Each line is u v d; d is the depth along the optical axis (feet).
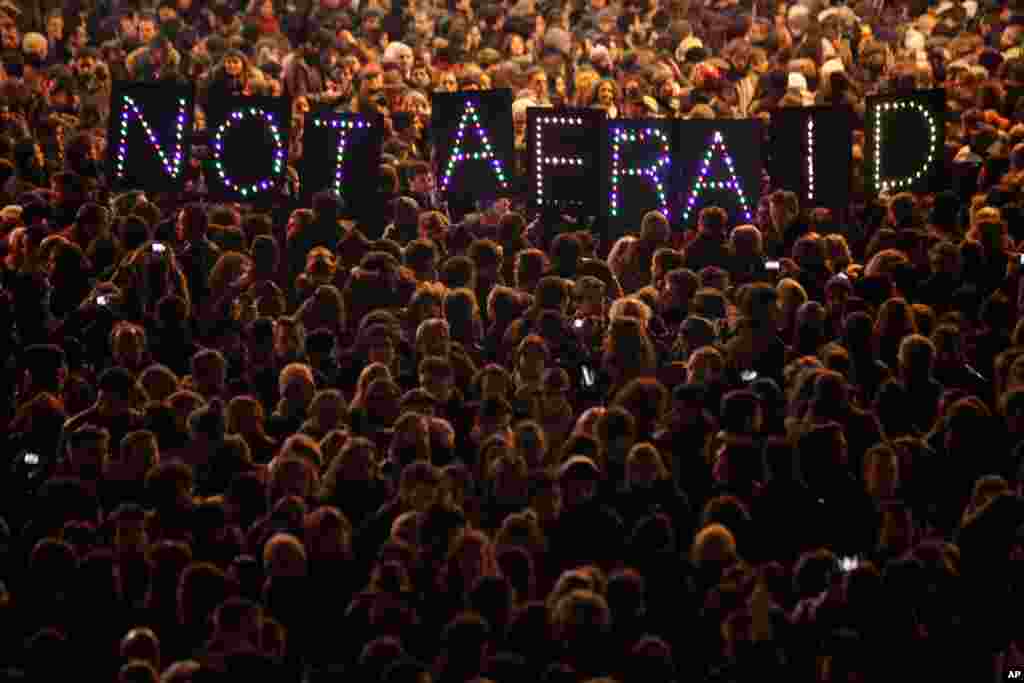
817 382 74.59
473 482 71.97
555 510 69.41
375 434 75.56
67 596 62.75
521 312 86.89
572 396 81.82
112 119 102.68
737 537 68.28
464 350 83.30
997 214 93.66
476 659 58.75
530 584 64.44
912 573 61.98
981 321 86.74
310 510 69.05
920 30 146.72
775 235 100.17
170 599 63.82
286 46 135.95
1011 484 73.87
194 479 72.13
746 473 70.79
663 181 101.35
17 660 63.00
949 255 90.74
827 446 69.82
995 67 131.54
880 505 69.72
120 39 139.44
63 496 68.18
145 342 83.15
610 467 71.00
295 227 96.32
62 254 89.66
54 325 87.30
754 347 82.28
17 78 126.82
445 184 102.22
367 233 101.71
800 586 63.77
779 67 129.18
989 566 66.44
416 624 61.82
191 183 107.14
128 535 65.26
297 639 62.90
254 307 87.76
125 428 76.02
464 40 138.10
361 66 132.26
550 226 101.81
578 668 59.36
